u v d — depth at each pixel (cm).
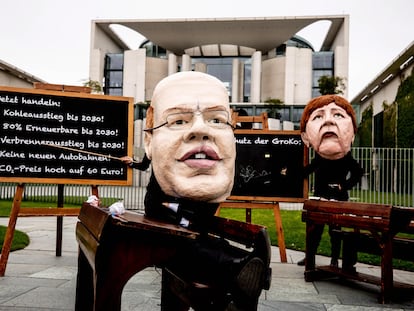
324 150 555
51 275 491
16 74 2808
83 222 293
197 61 5050
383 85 3127
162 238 230
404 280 513
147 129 323
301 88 4212
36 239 777
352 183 562
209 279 251
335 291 459
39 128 543
